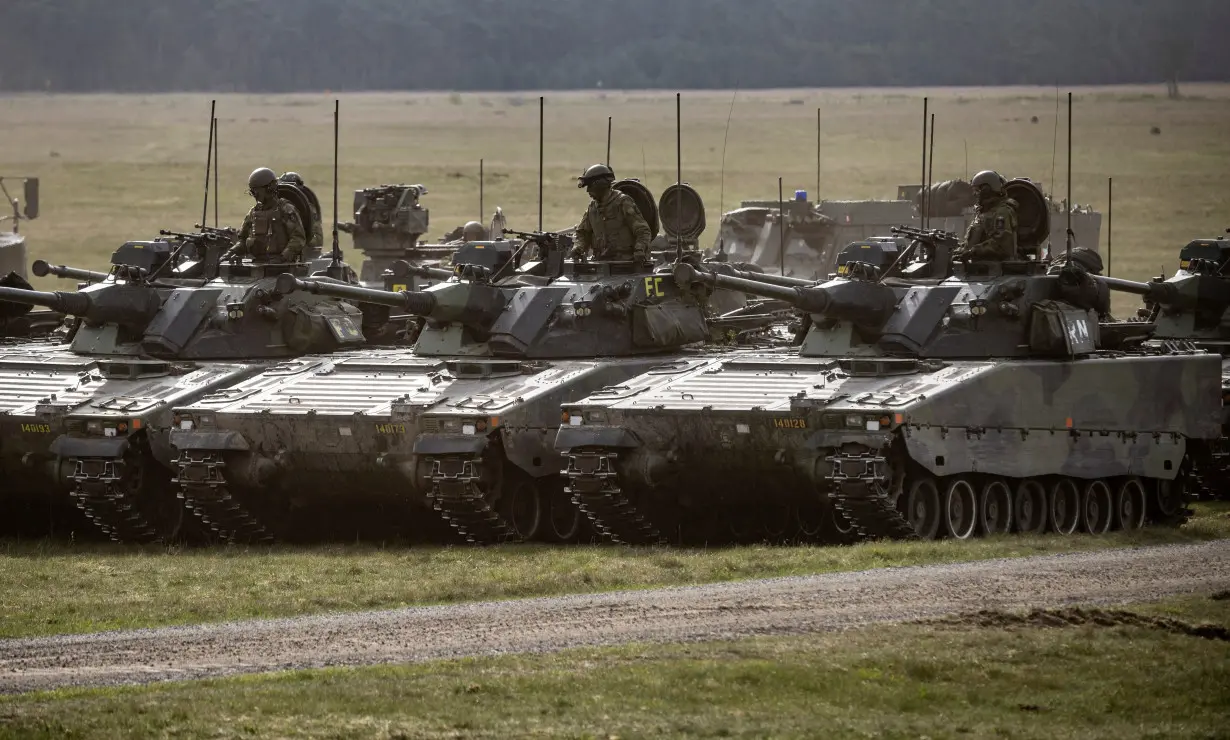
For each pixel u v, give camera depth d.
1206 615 90.94
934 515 124.62
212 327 148.12
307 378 139.38
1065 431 131.12
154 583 112.56
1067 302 134.50
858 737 72.25
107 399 137.25
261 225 151.38
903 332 132.12
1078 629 88.62
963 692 78.50
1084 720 75.31
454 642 89.56
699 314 146.50
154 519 138.75
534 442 130.00
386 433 129.12
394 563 119.94
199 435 132.12
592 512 128.12
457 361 136.75
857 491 118.00
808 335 135.75
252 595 107.00
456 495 127.12
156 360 144.88
